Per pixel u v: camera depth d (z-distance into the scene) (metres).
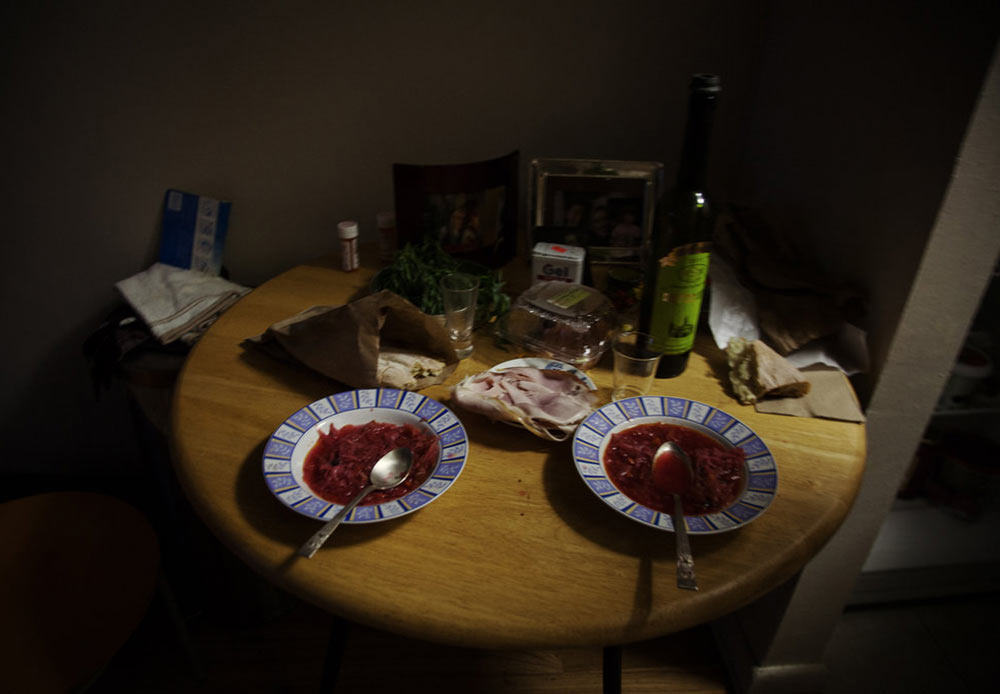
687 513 0.77
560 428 0.91
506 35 1.46
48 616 1.05
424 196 1.32
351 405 0.95
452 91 1.52
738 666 1.50
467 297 1.10
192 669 1.46
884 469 1.18
